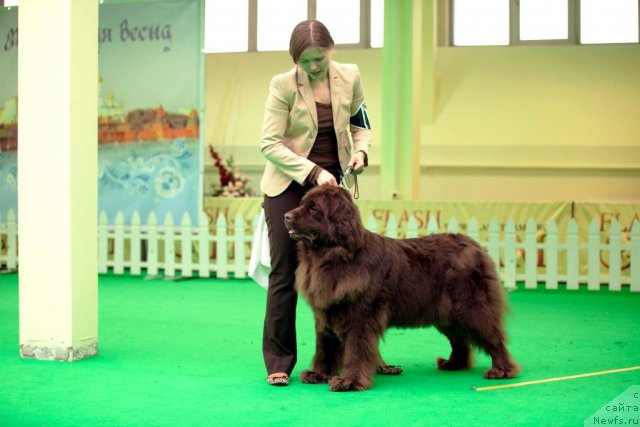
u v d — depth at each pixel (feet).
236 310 25.41
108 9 33.94
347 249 14.05
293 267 15.16
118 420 12.48
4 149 35.58
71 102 17.01
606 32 48.08
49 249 17.22
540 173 47.55
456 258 15.37
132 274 35.19
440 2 48.85
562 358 17.69
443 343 19.71
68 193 17.03
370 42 49.96
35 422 12.37
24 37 17.16
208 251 34.04
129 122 34.30
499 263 31.63
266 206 15.34
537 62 48.37
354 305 14.30
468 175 48.24
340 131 15.25
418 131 35.76
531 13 48.67
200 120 33.68
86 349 17.70
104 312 24.82
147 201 34.53
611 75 47.57
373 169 49.14
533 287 31.17
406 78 34.83
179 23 33.47
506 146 47.75
